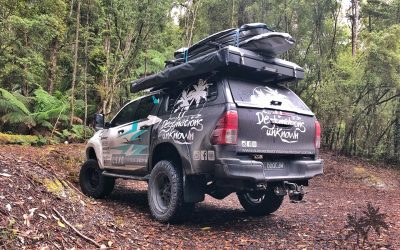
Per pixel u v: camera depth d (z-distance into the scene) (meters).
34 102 15.12
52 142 12.04
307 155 5.67
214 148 4.87
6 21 12.25
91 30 15.09
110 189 7.37
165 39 15.64
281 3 15.34
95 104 15.87
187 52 6.06
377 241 4.71
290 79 5.82
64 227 3.98
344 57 15.65
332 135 16.02
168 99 6.02
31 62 14.16
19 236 3.47
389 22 16.52
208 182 5.41
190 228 5.39
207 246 4.57
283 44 5.26
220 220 6.02
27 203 3.99
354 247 4.09
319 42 15.91
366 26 18.16
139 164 6.30
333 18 16.06
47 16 12.84
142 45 13.21
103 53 13.90
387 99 14.81
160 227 5.34
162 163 5.69
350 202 8.34
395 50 13.62
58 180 4.89
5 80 14.55
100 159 7.20
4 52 13.27
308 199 8.66
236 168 4.75
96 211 4.84
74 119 14.32
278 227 5.56
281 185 5.21
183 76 5.56
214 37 5.75
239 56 5.05
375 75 13.91
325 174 12.99
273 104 5.34
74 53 15.02
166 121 5.80
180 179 5.44
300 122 5.52
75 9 15.12
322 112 15.31
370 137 15.92
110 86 13.57
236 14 16.50
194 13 15.54
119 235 4.45
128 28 12.55
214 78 5.29
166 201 5.71
